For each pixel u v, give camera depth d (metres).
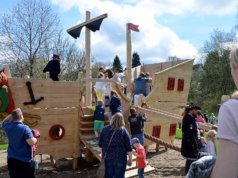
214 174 1.55
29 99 10.20
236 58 1.66
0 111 9.73
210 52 49.25
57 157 10.85
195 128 8.49
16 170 6.47
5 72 9.96
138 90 13.94
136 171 9.73
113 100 11.38
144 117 11.20
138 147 8.74
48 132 10.62
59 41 34.41
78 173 10.59
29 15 30.20
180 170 10.97
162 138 14.29
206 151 7.94
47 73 10.62
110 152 6.79
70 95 11.00
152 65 18.53
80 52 36.78
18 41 30.02
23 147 6.47
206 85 49.06
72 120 11.10
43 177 10.04
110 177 6.84
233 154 1.51
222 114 1.58
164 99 14.01
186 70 15.01
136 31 13.65
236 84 1.69
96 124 11.19
